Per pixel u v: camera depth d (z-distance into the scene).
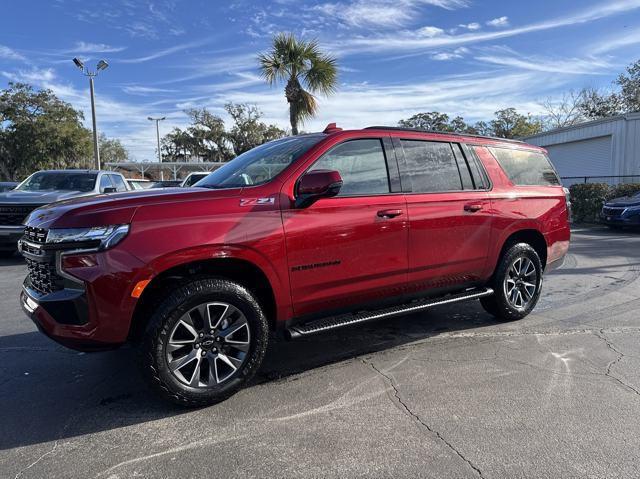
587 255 9.91
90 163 43.06
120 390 3.60
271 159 3.92
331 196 3.50
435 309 5.82
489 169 4.87
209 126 60.16
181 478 2.51
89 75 23.19
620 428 2.97
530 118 53.53
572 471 2.54
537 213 5.21
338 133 3.88
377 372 3.91
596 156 22.33
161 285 3.26
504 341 4.63
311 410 3.25
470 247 4.59
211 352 3.30
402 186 4.13
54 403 3.40
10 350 4.45
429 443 2.82
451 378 3.77
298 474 2.54
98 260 2.94
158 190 3.66
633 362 4.06
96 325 2.96
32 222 3.39
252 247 3.30
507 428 2.98
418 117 55.56
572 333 4.86
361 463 2.63
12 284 7.25
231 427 3.04
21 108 39.19
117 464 2.64
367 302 4.02
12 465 2.63
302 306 3.64
